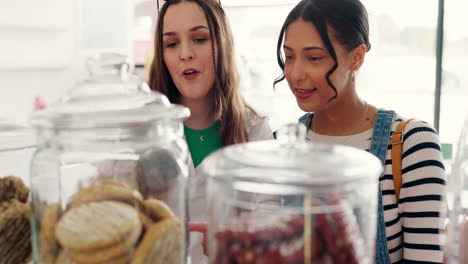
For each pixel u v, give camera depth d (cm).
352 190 42
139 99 48
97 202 45
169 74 94
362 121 86
